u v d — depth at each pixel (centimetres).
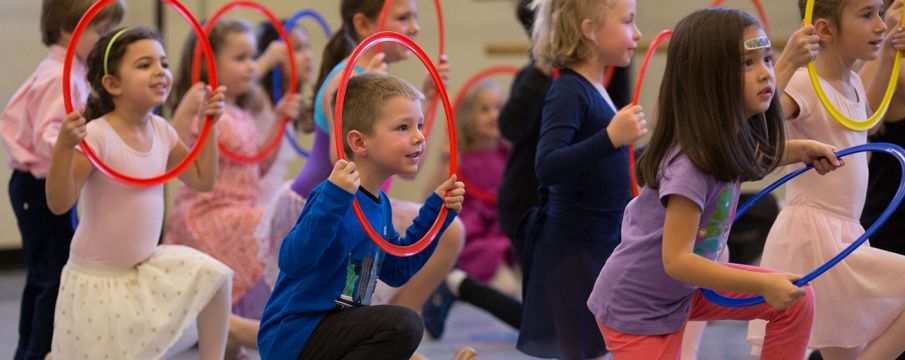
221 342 405
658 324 326
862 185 381
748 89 309
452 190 352
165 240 525
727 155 304
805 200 379
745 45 307
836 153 348
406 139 329
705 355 534
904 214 414
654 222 321
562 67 411
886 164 418
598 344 401
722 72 307
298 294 328
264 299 516
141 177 400
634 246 325
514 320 566
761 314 333
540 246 410
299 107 567
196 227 512
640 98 820
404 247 329
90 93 404
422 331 339
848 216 379
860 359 375
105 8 455
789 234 379
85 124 381
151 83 395
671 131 318
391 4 463
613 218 401
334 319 328
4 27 769
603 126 399
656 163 319
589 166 378
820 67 386
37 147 444
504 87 857
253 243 509
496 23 855
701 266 301
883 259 368
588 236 399
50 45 462
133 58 395
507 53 846
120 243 394
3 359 519
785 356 331
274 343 329
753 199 368
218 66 556
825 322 372
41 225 457
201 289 393
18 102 455
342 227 322
